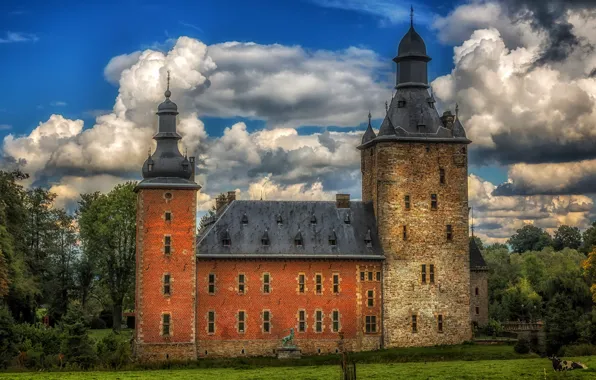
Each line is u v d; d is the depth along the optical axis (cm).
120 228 8981
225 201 8306
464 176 8012
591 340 7019
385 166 7912
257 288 7544
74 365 6462
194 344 7206
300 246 7688
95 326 10281
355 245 7800
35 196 9462
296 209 7956
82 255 10019
